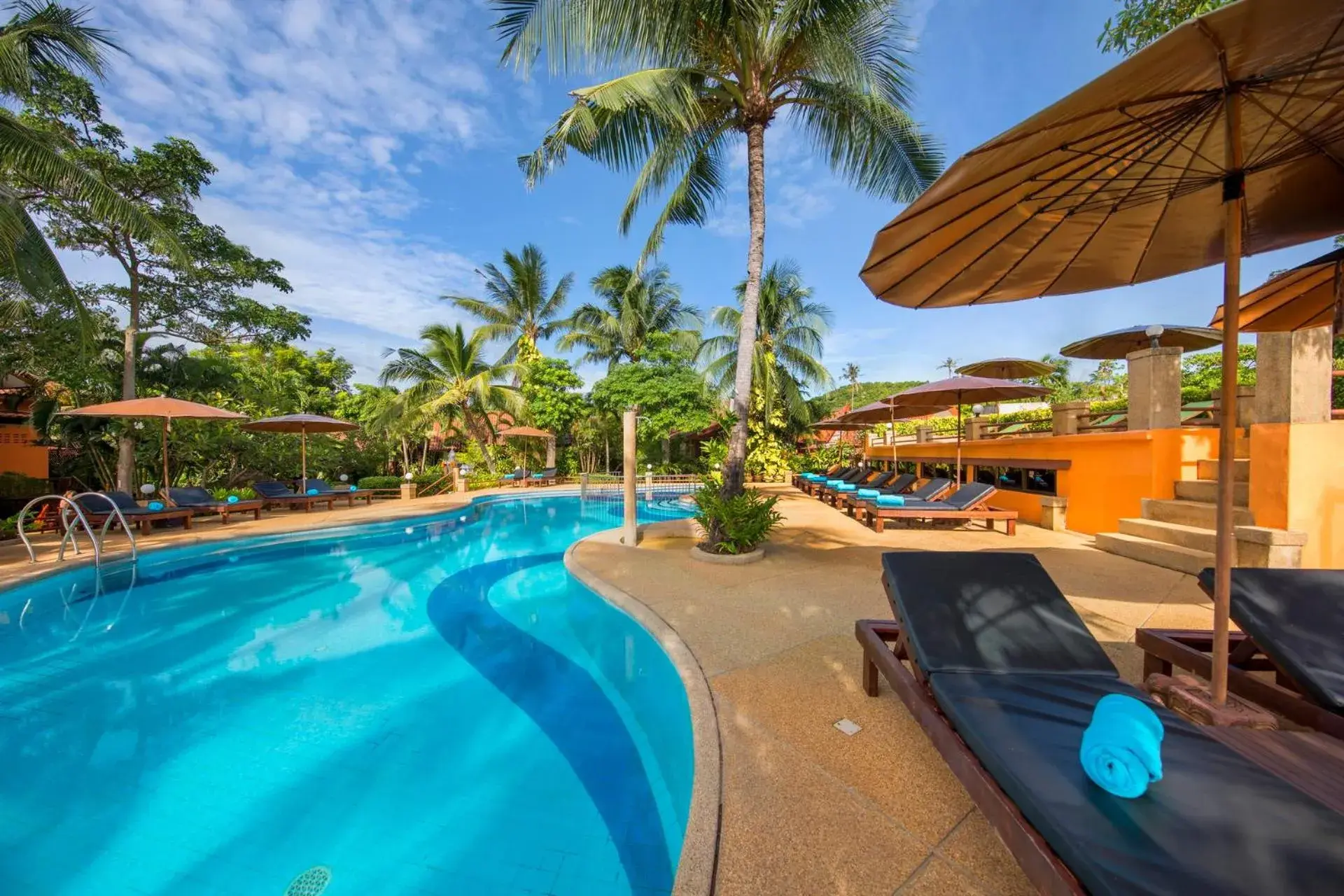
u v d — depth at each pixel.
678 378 21.69
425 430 24.91
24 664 4.85
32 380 14.29
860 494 11.30
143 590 7.30
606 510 16.23
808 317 21.41
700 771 2.52
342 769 3.23
